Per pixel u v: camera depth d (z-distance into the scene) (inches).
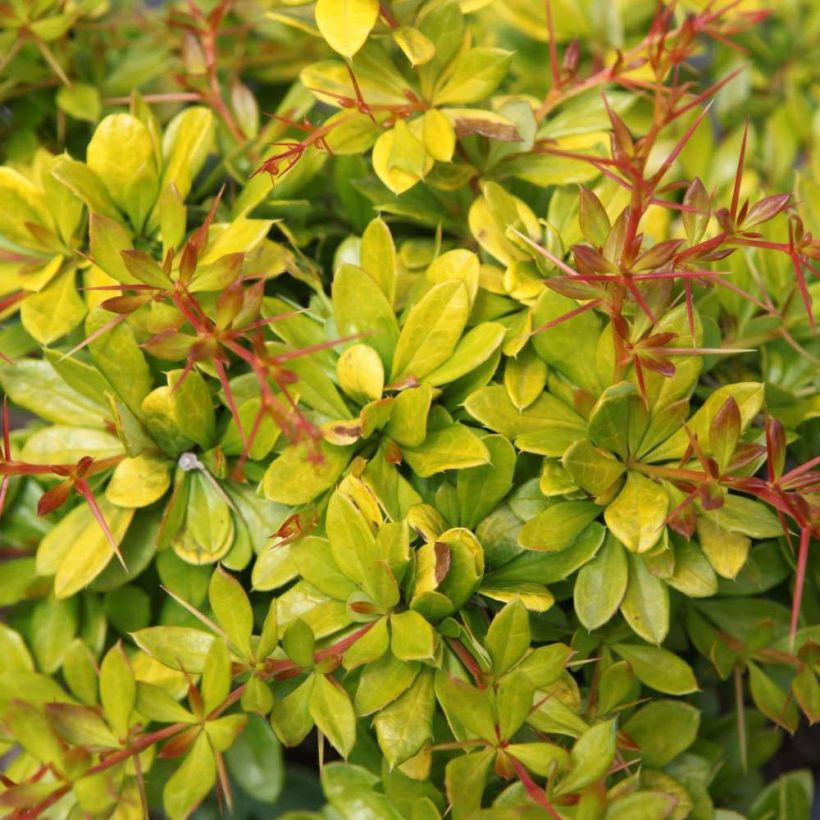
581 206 16.7
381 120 18.1
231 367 18.1
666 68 18.2
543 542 16.9
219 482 17.8
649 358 16.8
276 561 17.4
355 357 17.3
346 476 17.0
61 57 19.8
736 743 18.7
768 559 18.1
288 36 20.6
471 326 17.8
